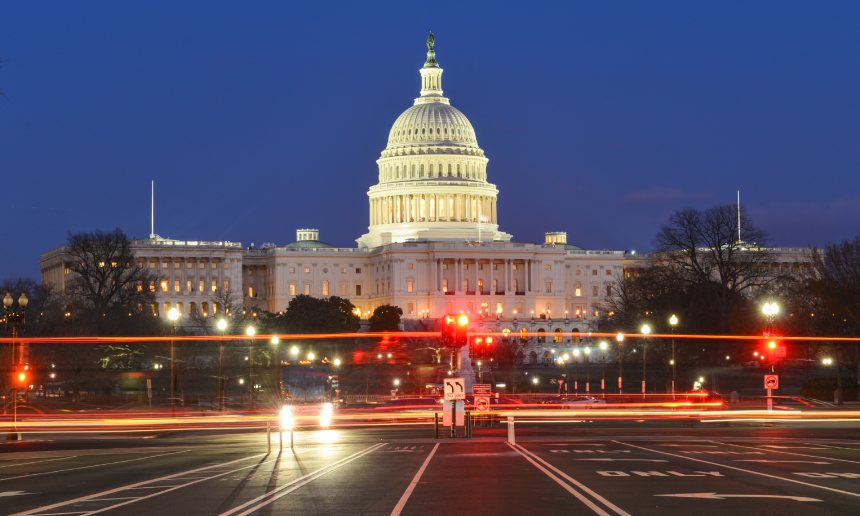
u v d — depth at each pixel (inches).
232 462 3056.1
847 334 7618.1
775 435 4165.8
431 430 4726.9
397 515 1788.9
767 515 1752.0
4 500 2171.5
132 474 2736.2
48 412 6811.0
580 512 1796.3
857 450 3289.9
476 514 1784.0
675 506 1871.3
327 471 2677.2
